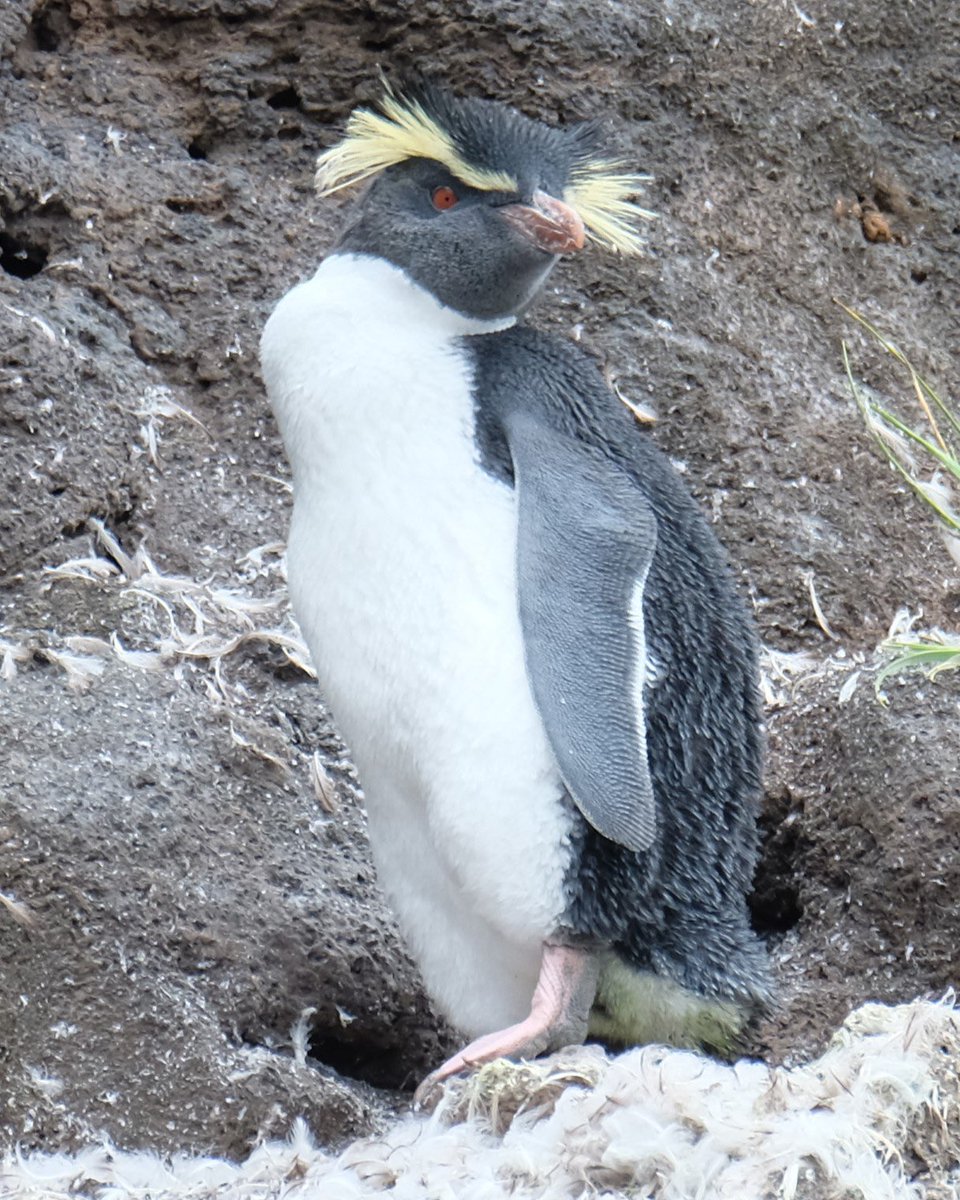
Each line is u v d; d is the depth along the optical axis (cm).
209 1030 799
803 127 1314
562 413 765
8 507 998
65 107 1194
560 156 805
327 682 759
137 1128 769
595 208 816
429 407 746
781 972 938
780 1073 666
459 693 722
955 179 1362
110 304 1141
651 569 754
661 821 740
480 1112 692
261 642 1002
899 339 1288
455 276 770
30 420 1026
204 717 925
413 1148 676
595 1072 691
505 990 772
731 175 1283
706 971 747
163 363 1140
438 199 782
